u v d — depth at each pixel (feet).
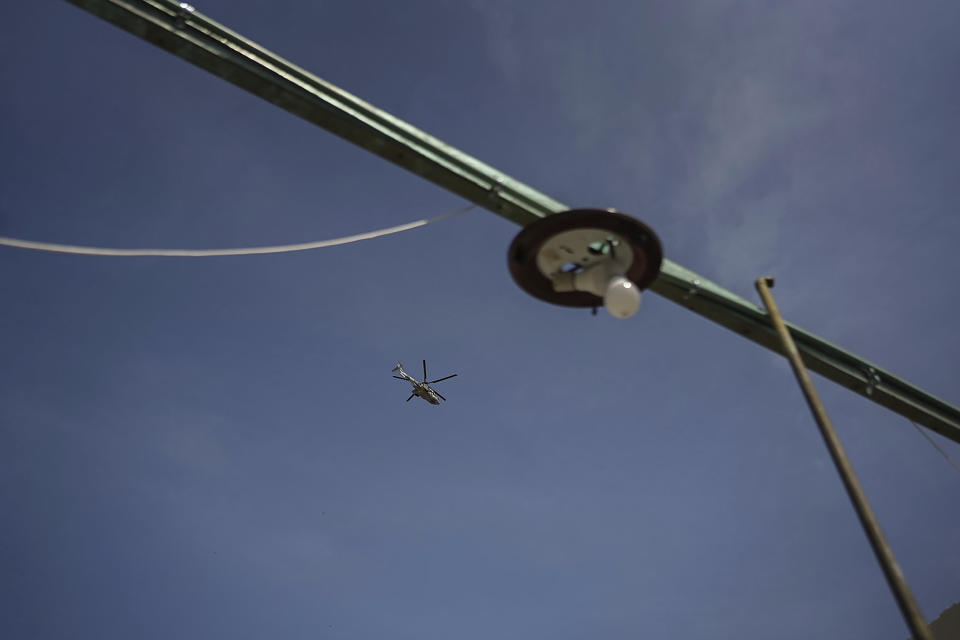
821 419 15.66
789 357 17.35
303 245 18.16
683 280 19.99
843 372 22.21
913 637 12.19
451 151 18.20
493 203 18.35
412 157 17.85
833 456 15.01
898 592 12.73
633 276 17.69
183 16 16.52
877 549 13.35
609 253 17.34
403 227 18.85
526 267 17.52
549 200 18.70
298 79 17.26
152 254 16.78
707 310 20.52
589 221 16.52
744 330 21.02
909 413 23.27
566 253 17.33
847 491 14.38
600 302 18.33
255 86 16.99
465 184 18.13
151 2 16.37
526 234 16.87
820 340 21.75
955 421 23.67
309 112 17.35
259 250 17.92
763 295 18.95
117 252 16.55
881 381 22.89
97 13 15.99
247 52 16.96
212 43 16.71
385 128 17.69
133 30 16.25
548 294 18.22
